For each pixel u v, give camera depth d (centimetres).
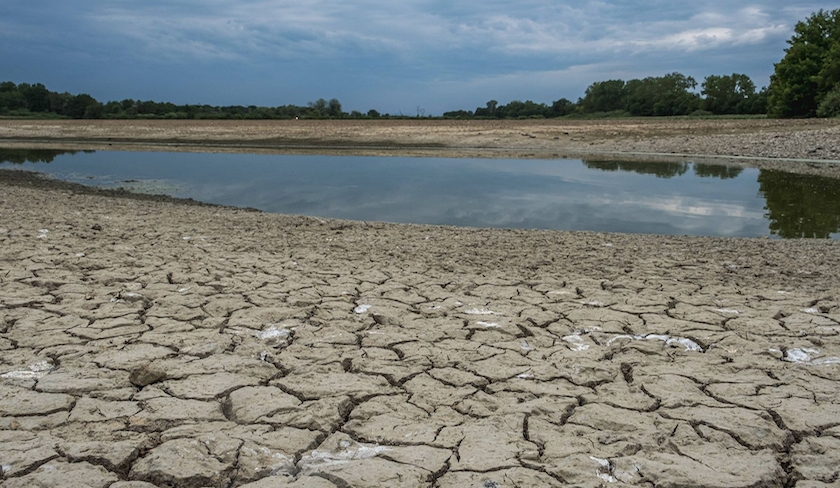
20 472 254
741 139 2233
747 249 751
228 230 839
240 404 321
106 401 322
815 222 1023
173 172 1752
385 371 367
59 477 251
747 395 338
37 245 686
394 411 318
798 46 3878
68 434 287
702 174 1631
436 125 3388
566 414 317
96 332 423
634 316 475
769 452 281
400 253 702
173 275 572
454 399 333
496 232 876
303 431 296
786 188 1386
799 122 2752
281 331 433
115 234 774
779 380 359
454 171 1725
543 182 1505
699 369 375
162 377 349
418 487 251
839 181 1481
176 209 1055
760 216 1081
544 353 400
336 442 286
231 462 267
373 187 1441
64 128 3625
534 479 257
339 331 436
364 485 252
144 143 2834
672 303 509
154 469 259
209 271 591
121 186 1466
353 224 928
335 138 2800
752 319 466
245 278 568
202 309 477
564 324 456
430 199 1272
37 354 384
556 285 564
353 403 329
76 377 350
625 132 2639
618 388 348
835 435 296
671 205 1191
